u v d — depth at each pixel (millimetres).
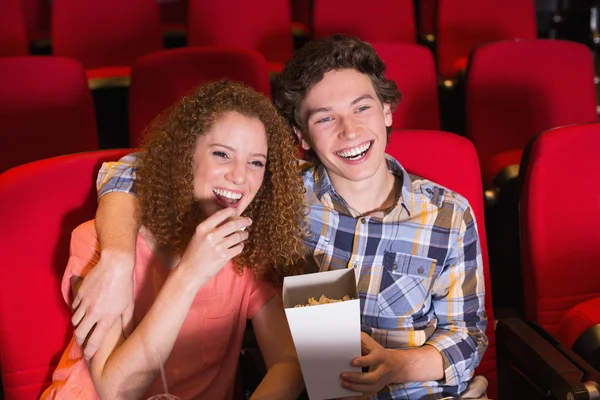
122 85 2328
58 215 1182
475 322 1276
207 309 1178
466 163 1363
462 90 2467
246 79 1971
